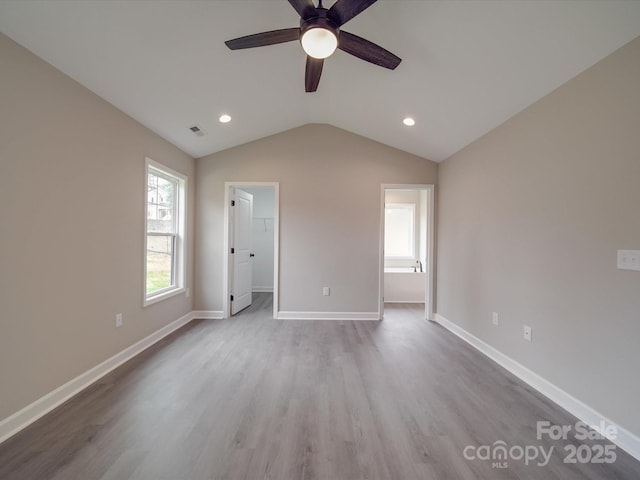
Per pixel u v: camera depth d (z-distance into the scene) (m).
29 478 1.33
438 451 1.53
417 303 5.07
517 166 2.48
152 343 3.05
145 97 2.51
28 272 1.75
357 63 2.49
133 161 2.75
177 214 3.73
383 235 4.05
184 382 2.23
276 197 4.02
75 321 2.09
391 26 2.01
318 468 1.40
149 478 1.33
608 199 1.69
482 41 1.92
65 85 1.99
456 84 2.42
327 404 1.95
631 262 1.56
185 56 2.17
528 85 2.15
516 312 2.46
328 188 4.03
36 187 1.80
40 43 1.73
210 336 3.29
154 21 1.81
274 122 3.69
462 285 3.37
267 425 1.72
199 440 1.58
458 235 3.50
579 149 1.88
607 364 1.68
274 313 4.03
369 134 3.91
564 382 1.96
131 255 2.72
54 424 1.71
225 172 4.02
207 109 2.97
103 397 2.01
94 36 1.81
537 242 2.24
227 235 4.03
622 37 1.58
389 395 2.07
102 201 2.36
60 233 1.97
